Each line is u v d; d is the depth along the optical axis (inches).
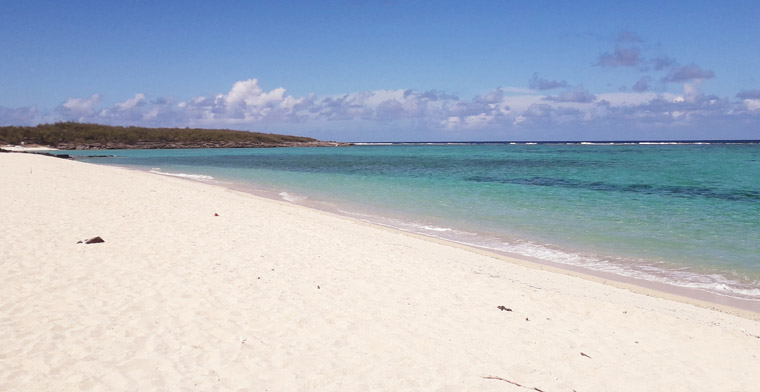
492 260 410.3
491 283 323.0
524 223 592.7
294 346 212.5
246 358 199.0
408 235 513.7
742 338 249.3
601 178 1190.3
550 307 282.0
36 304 243.4
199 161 2233.0
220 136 5137.8
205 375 183.9
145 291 269.4
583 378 198.8
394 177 1311.5
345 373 191.2
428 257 397.1
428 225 583.5
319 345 214.7
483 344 224.8
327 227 513.7
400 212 685.9
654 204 739.4
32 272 291.7
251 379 182.9
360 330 232.8
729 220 598.2
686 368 214.4
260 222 508.1
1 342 200.7
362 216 649.0
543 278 356.8
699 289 344.2
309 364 196.9
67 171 1023.6
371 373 192.2
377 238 474.9
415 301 278.2
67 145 3895.2
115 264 317.7
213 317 238.7
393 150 4377.5
